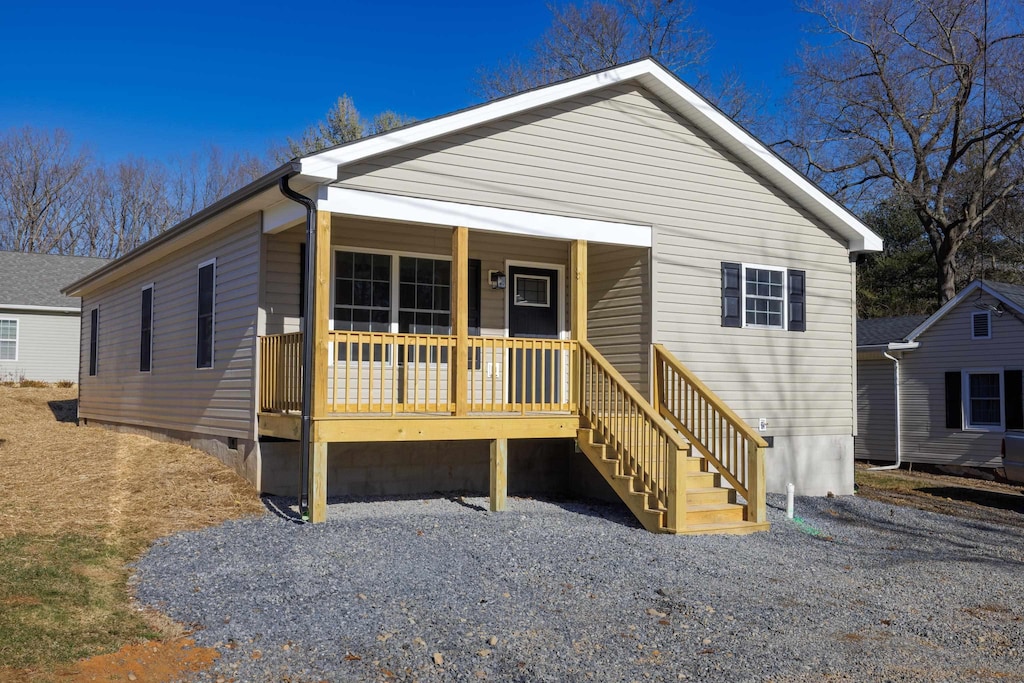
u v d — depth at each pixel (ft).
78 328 95.76
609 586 26.43
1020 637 23.12
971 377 69.05
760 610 24.73
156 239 47.55
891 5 100.22
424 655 20.62
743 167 46.11
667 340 42.98
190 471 40.34
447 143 37.22
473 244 43.93
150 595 24.61
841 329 49.55
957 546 36.17
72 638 20.88
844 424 49.42
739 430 37.17
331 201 34.35
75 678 18.76
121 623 22.26
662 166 43.32
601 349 44.93
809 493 48.11
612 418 37.32
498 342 38.24
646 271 42.86
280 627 22.29
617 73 41.09
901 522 41.39
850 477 49.73
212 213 39.96
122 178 172.24
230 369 41.22
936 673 20.08
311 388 33.55
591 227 40.88
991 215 107.24
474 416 36.40
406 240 42.47
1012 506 49.83
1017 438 50.24
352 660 20.31
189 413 46.24
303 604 23.95
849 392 49.62
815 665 20.40
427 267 43.29
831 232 49.34
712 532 34.73
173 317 49.34
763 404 46.37
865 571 30.32
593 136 41.22
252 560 27.78
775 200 47.24
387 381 41.50
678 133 43.98
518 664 20.15
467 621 22.93
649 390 42.19
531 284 45.93
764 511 36.14
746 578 28.17
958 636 23.08
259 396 38.40
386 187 35.60
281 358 36.45
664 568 28.68
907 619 24.52
